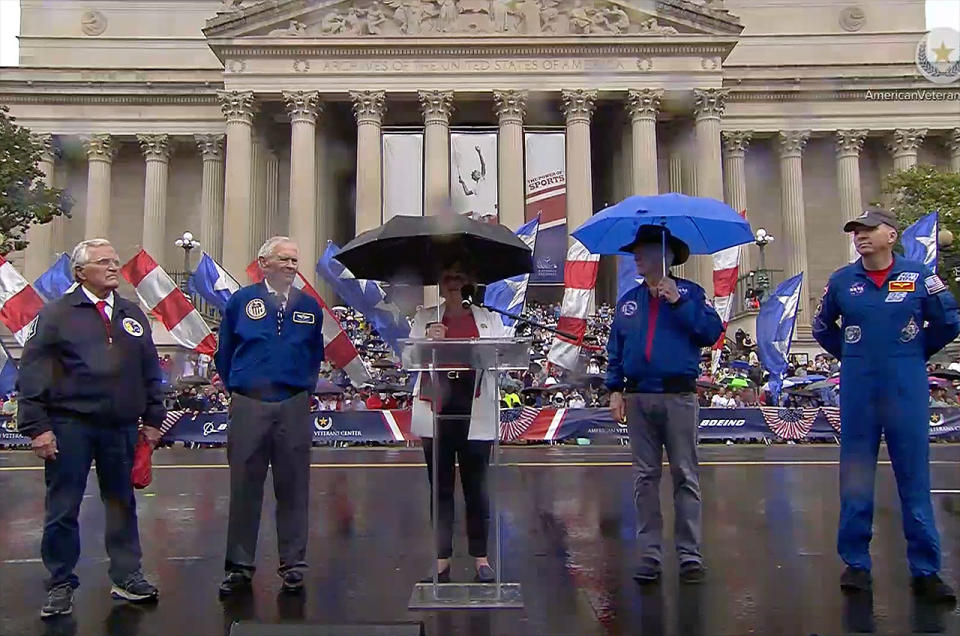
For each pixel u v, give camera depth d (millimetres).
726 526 9859
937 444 25156
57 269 24312
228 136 47500
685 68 48000
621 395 8102
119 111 53625
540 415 25344
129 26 62625
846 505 7422
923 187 39094
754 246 54312
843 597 6695
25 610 6578
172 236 55219
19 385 6562
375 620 6215
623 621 6148
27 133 35875
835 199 55031
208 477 15758
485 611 6418
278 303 7574
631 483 14039
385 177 47875
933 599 6598
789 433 25594
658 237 7676
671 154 51969
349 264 7629
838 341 7758
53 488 6547
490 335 7535
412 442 24984
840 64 54062
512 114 47781
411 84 47969
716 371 29656
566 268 24484
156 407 7148
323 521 10445
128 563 6828
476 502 7363
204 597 6902
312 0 47906
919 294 7082
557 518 10523
